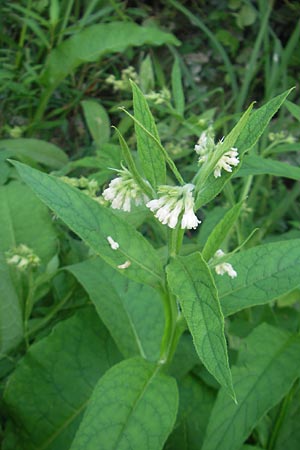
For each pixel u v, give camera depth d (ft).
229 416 1.50
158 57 4.27
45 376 1.82
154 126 1.25
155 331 1.77
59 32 3.45
